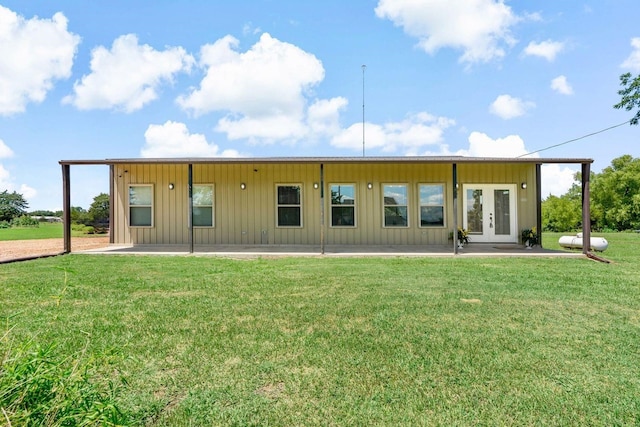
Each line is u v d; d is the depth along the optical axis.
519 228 10.83
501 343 2.96
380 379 2.36
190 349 2.83
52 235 17.47
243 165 11.04
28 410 1.22
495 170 10.92
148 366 2.53
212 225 11.05
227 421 1.90
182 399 2.11
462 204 10.93
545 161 8.45
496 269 6.61
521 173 10.88
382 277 5.82
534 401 2.10
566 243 10.34
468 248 10.09
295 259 8.06
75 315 3.70
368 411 2.00
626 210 28.28
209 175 11.08
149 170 11.11
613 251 9.96
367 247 10.37
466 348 2.85
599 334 3.17
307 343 2.96
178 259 8.04
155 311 3.86
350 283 5.34
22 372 1.29
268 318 3.62
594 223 29.61
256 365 2.56
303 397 2.14
